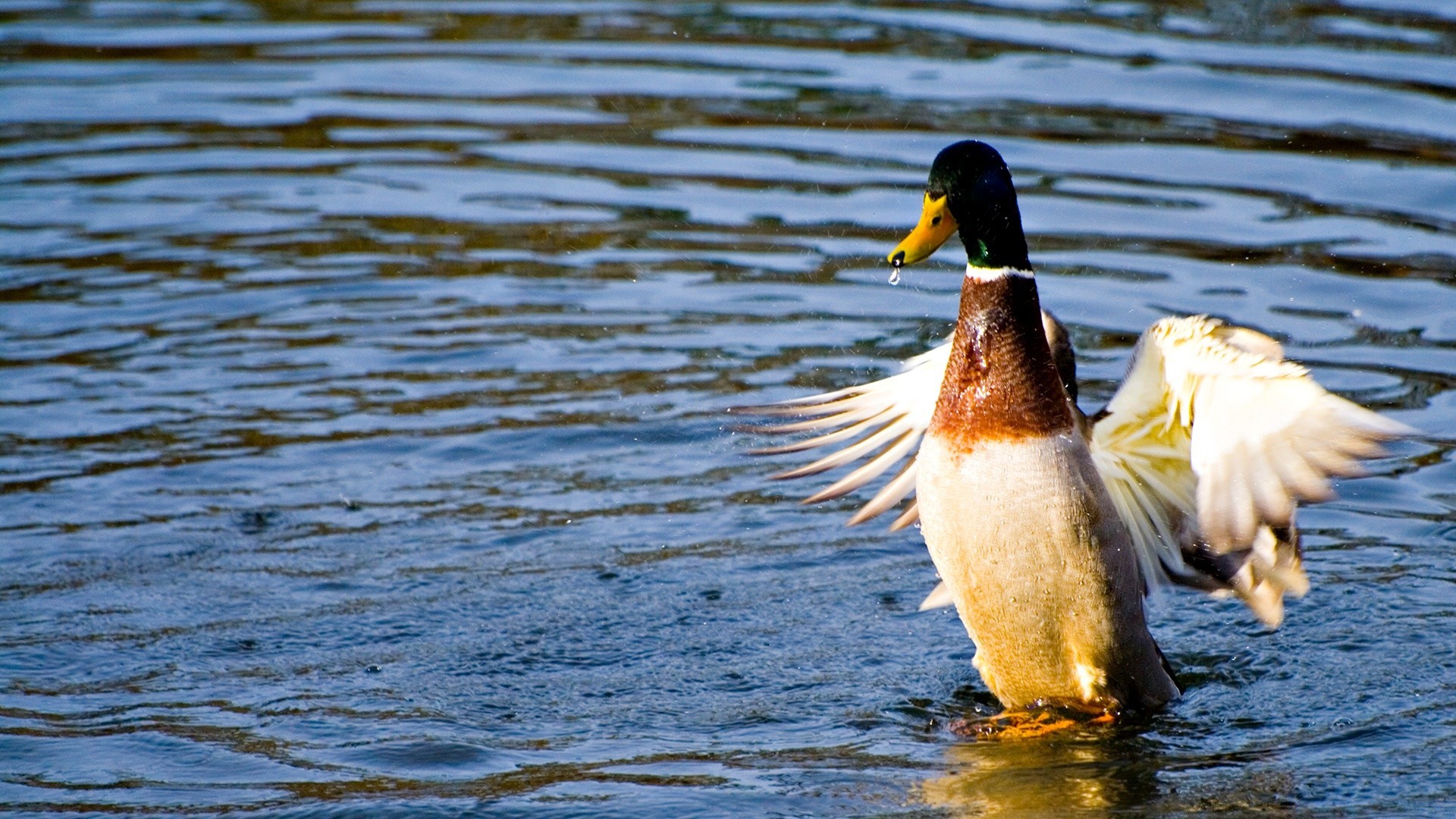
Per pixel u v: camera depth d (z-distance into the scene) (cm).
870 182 1605
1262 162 1589
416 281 1447
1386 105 1688
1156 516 866
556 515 1083
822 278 1438
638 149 1714
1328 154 1598
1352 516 1073
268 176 1673
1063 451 807
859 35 2008
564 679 883
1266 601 847
